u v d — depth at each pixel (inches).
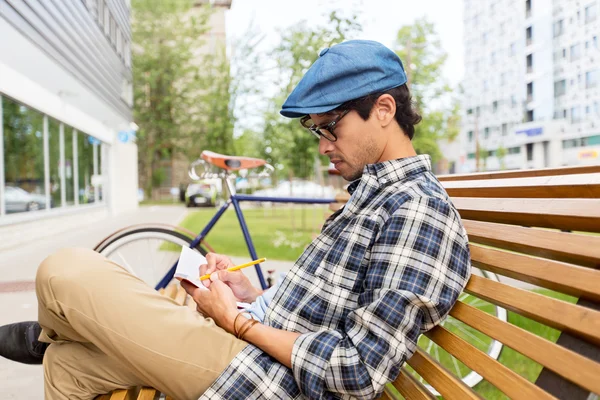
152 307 50.5
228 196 126.6
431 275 46.3
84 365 54.0
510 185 53.0
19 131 340.8
